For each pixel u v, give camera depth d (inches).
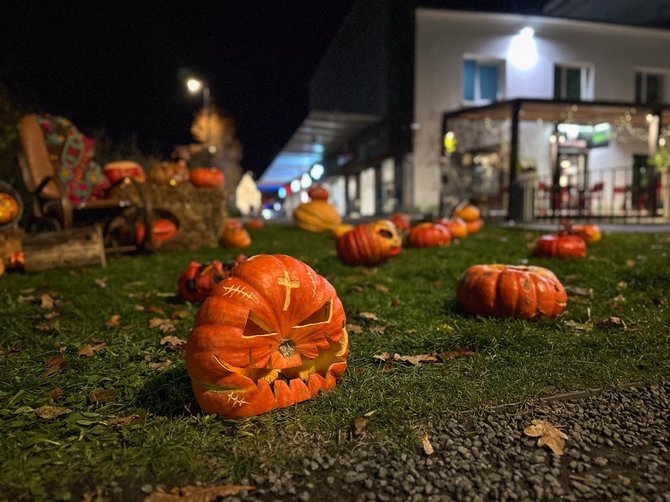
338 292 181.5
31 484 68.3
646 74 919.7
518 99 578.6
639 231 412.5
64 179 318.0
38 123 308.0
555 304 138.3
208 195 368.8
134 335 136.3
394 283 201.5
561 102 593.3
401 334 132.3
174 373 106.1
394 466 72.6
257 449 76.3
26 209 371.9
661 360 108.7
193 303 175.5
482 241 351.3
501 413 88.8
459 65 838.5
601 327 133.6
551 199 583.8
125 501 66.0
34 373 108.5
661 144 741.9
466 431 82.7
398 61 860.0
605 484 68.9
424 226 324.2
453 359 113.2
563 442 78.4
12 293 191.9
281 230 544.4
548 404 91.7
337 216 531.8
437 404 90.0
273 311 86.4
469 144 826.8
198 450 76.3
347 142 1108.5
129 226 313.3
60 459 74.4
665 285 177.0
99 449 77.2
